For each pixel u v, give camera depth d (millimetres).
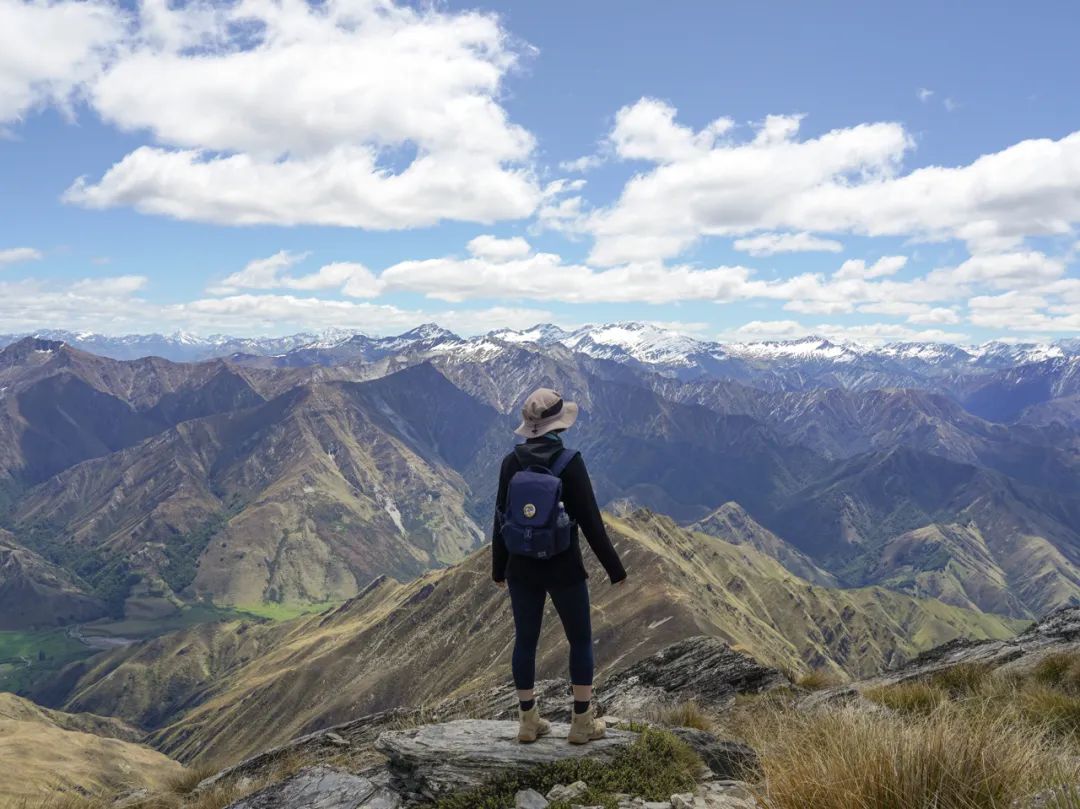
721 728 6719
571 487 3941
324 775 4637
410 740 4363
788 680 9523
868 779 2922
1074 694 5867
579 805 3697
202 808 6812
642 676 10273
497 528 4184
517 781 3973
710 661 10109
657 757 4160
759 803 3203
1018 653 7828
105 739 95812
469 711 8609
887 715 3490
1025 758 3010
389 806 4062
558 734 4355
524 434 4117
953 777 2869
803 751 3312
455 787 4000
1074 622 8570
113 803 7707
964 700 5785
